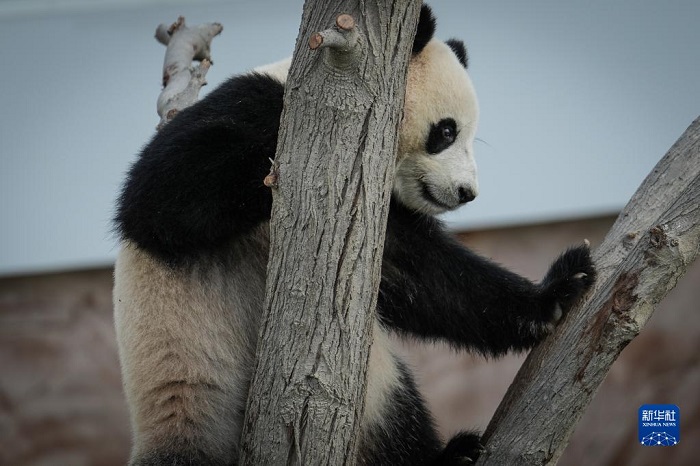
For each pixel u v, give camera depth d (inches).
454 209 457.1
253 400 327.6
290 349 315.9
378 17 304.7
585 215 763.4
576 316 397.1
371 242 313.6
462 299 448.1
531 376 387.5
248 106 390.6
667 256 332.5
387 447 446.6
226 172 368.5
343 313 312.7
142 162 386.0
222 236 386.6
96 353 797.2
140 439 396.8
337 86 304.2
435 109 445.7
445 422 791.1
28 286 796.6
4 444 788.0
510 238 786.8
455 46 491.8
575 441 783.1
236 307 412.8
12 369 791.7
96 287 798.5
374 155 310.2
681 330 785.6
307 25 309.3
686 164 381.7
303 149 309.6
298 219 311.1
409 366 482.9
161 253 390.3
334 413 316.5
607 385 788.6
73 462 789.2
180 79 518.9
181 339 400.5
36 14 792.3
